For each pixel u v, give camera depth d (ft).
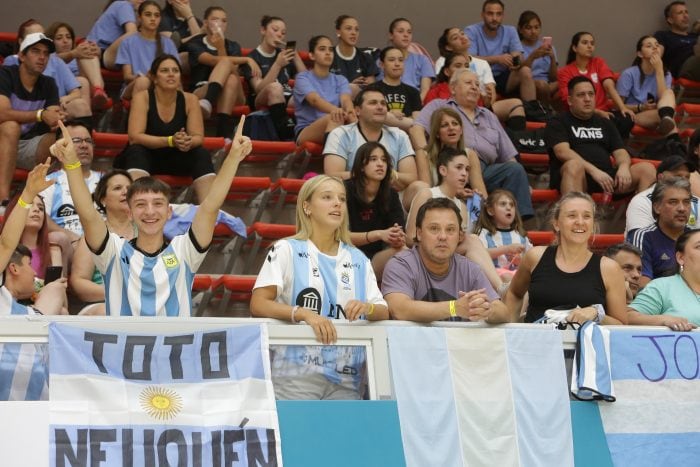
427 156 38.37
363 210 33.42
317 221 23.80
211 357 21.44
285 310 22.44
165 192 24.11
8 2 51.08
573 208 25.72
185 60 47.11
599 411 23.82
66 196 34.58
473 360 23.11
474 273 25.31
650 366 24.35
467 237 31.58
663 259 33.12
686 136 49.24
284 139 43.96
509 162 40.04
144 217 23.76
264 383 21.44
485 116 41.60
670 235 33.35
